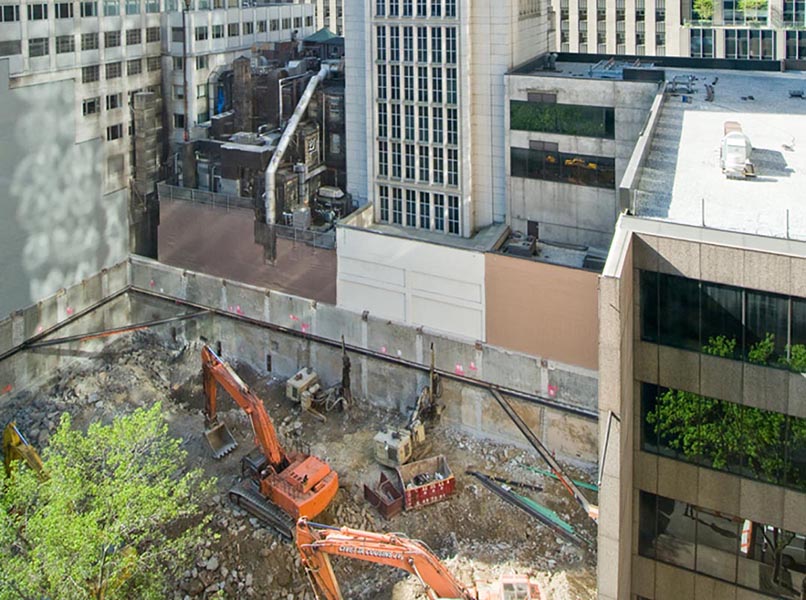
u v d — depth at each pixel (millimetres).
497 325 57219
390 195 70625
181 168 77750
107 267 74062
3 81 61250
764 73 71438
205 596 47031
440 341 59812
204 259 72562
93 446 43438
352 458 57781
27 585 36188
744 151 41875
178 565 44688
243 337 70438
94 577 39500
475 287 57500
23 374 65312
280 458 52312
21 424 62281
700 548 33188
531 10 69125
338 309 64312
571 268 53344
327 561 39656
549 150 64000
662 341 31922
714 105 58094
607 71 71375
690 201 38156
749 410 30750
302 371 65812
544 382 56031
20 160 63719
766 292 29281
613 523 30609
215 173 77125
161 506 42438
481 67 64688
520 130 64625
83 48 69500
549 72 71250
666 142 48594
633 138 60406
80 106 69688
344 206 73500
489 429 59281
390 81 67562
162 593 43875
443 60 64500
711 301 30547
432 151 67312
